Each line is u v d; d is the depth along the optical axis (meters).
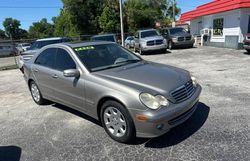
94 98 4.33
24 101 7.06
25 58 11.66
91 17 39.06
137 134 3.83
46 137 4.58
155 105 3.65
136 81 4.03
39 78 5.89
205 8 20.31
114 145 4.08
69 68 4.92
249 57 12.07
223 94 6.23
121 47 5.66
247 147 3.67
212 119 4.70
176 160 3.52
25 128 5.08
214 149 3.69
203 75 8.69
